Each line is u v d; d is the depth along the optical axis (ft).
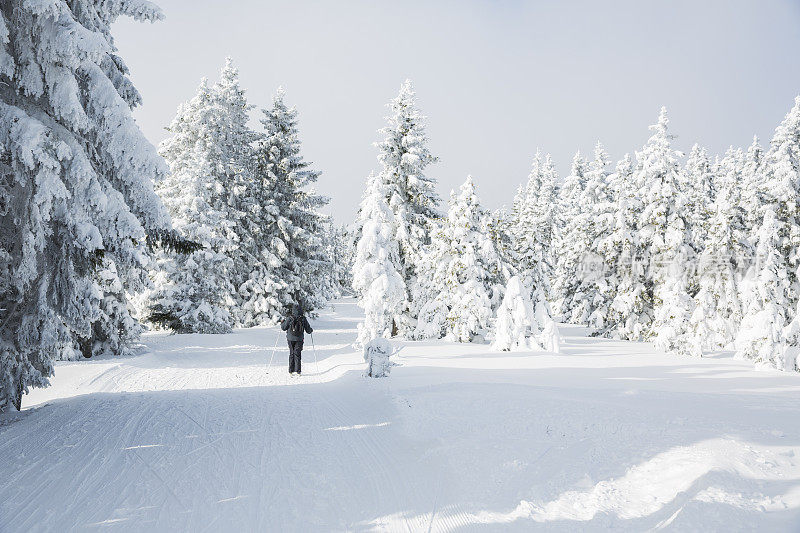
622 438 18.74
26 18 25.30
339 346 82.79
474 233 86.38
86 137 28.86
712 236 86.94
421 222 102.94
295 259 125.39
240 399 33.71
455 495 16.26
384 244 85.05
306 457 20.56
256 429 25.20
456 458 18.98
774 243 74.95
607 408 22.47
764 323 54.49
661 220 93.15
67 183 26.76
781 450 16.17
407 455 20.66
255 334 98.17
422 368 44.68
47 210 24.79
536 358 56.90
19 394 28.48
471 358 57.00
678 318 76.64
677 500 13.19
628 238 101.86
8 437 23.72
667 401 24.48
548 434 20.18
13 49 25.80
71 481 17.81
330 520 14.61
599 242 107.76
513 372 40.60
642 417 20.70
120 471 18.85
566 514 13.92
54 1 24.61
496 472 17.38
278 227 123.13
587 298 129.29
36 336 27.86
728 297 83.15
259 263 118.21
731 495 12.91
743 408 22.52
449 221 87.76
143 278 64.85
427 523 14.33
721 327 78.48
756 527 11.20
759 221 86.43
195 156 100.73
